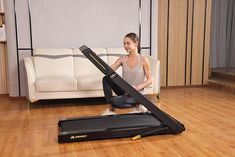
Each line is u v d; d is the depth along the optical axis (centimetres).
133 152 225
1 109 382
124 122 267
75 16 460
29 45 448
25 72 389
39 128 293
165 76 550
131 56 279
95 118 279
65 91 386
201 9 549
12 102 430
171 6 534
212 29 658
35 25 446
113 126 257
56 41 458
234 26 651
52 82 377
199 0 545
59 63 427
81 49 263
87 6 462
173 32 542
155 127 259
